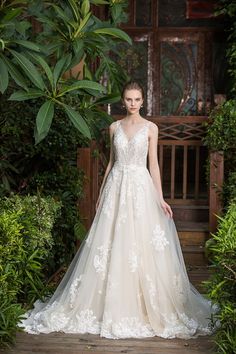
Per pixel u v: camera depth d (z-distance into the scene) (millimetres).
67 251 5121
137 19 8148
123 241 3605
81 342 3373
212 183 5762
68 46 3752
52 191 5113
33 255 3793
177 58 8148
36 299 4055
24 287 4027
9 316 3209
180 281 3674
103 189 3879
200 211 6469
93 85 3525
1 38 3371
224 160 6004
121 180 3750
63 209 4984
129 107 3801
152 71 8133
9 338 3264
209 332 3504
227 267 3027
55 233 4793
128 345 3336
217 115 5836
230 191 5598
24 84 3371
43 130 3279
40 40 3951
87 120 4023
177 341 3410
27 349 3260
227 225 3254
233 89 6668
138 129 3793
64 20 3604
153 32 8117
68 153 5422
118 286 3545
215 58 8070
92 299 3600
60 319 3580
